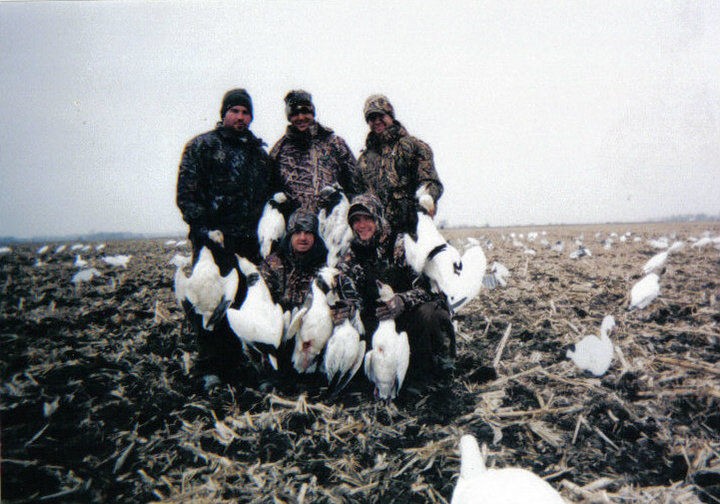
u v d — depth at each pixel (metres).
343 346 3.59
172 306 6.93
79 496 2.71
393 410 3.66
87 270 9.10
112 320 6.17
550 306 6.43
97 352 4.90
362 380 4.26
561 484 2.74
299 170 4.59
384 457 3.09
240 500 2.71
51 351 4.89
